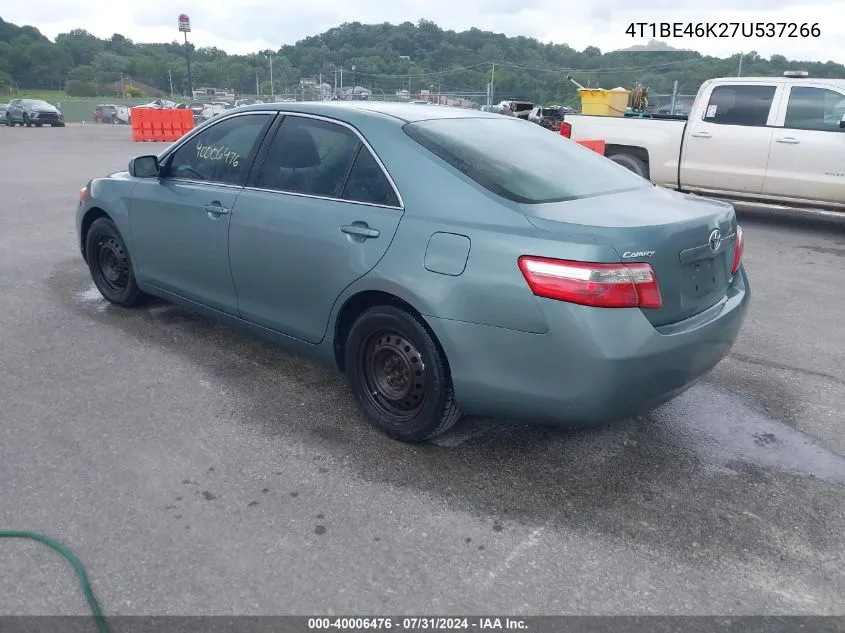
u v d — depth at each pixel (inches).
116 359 179.0
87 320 205.9
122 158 711.7
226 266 168.4
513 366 120.1
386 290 132.6
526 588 103.9
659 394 121.4
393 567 107.3
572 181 140.6
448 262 124.3
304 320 153.3
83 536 111.9
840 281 272.7
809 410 162.6
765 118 355.9
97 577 103.4
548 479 131.6
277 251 153.6
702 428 152.8
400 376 139.3
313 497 123.8
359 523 117.2
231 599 100.0
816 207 350.6
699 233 126.3
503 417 127.4
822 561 111.6
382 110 152.5
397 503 122.9
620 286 112.3
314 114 156.4
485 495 126.0
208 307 180.2
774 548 114.3
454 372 126.9
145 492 123.7
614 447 143.7
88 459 133.3
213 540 112.0
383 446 141.0
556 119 1079.6
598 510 122.8
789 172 350.0
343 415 153.3
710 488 130.3
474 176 130.3
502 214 122.6
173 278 187.9
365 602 100.3
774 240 346.9
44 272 254.8
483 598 101.7
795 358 193.8
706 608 101.2
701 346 125.3
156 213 186.2
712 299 135.0
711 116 371.2
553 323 114.3
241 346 189.3
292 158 157.5
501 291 118.3
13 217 359.3
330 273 142.9
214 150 176.6
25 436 140.8
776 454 143.0
